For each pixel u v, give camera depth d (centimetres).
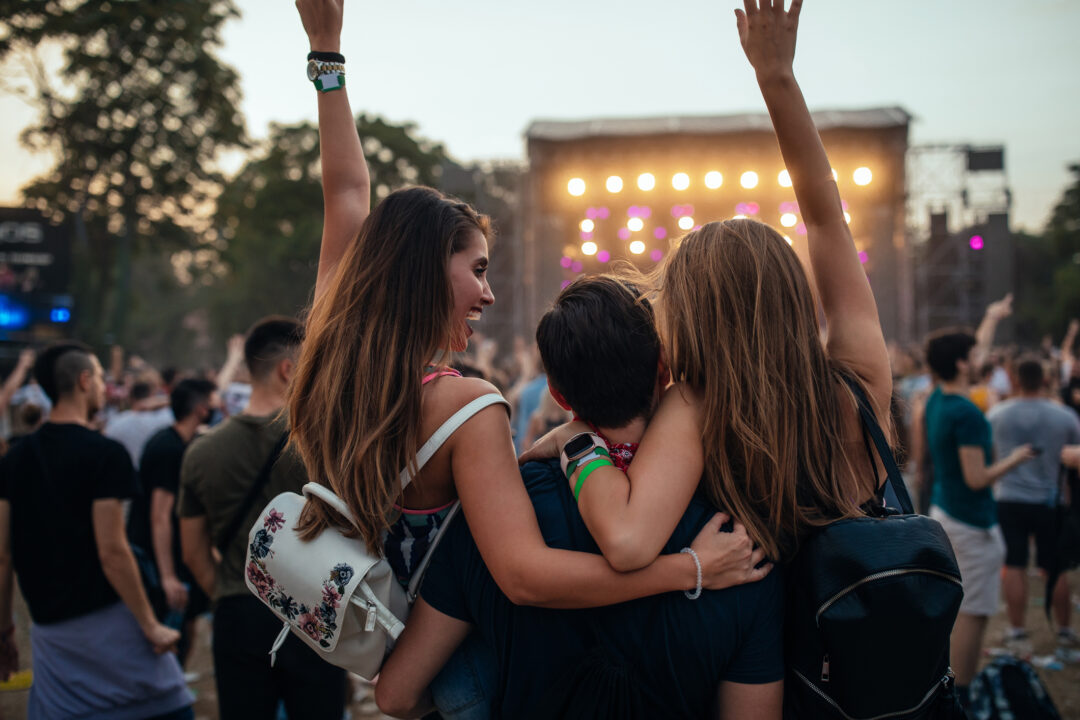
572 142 1964
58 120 2442
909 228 1939
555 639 128
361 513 131
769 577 130
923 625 117
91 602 273
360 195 170
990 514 369
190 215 2820
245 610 249
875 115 1920
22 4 2206
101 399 297
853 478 135
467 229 144
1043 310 4650
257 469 263
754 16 141
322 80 167
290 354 273
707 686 125
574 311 134
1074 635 483
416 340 134
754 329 130
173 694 287
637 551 117
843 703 121
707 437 129
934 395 400
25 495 274
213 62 2556
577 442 129
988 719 271
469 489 128
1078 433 483
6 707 409
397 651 139
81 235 2700
